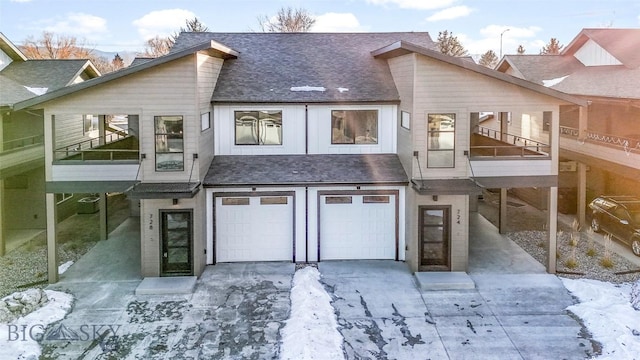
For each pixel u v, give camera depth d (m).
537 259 16.52
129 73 14.30
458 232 15.14
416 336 11.62
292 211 16.27
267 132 17.11
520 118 24.73
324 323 12.09
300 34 21.78
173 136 14.85
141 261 15.16
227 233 16.27
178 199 14.88
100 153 18.73
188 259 15.10
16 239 19.27
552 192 15.40
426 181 15.05
